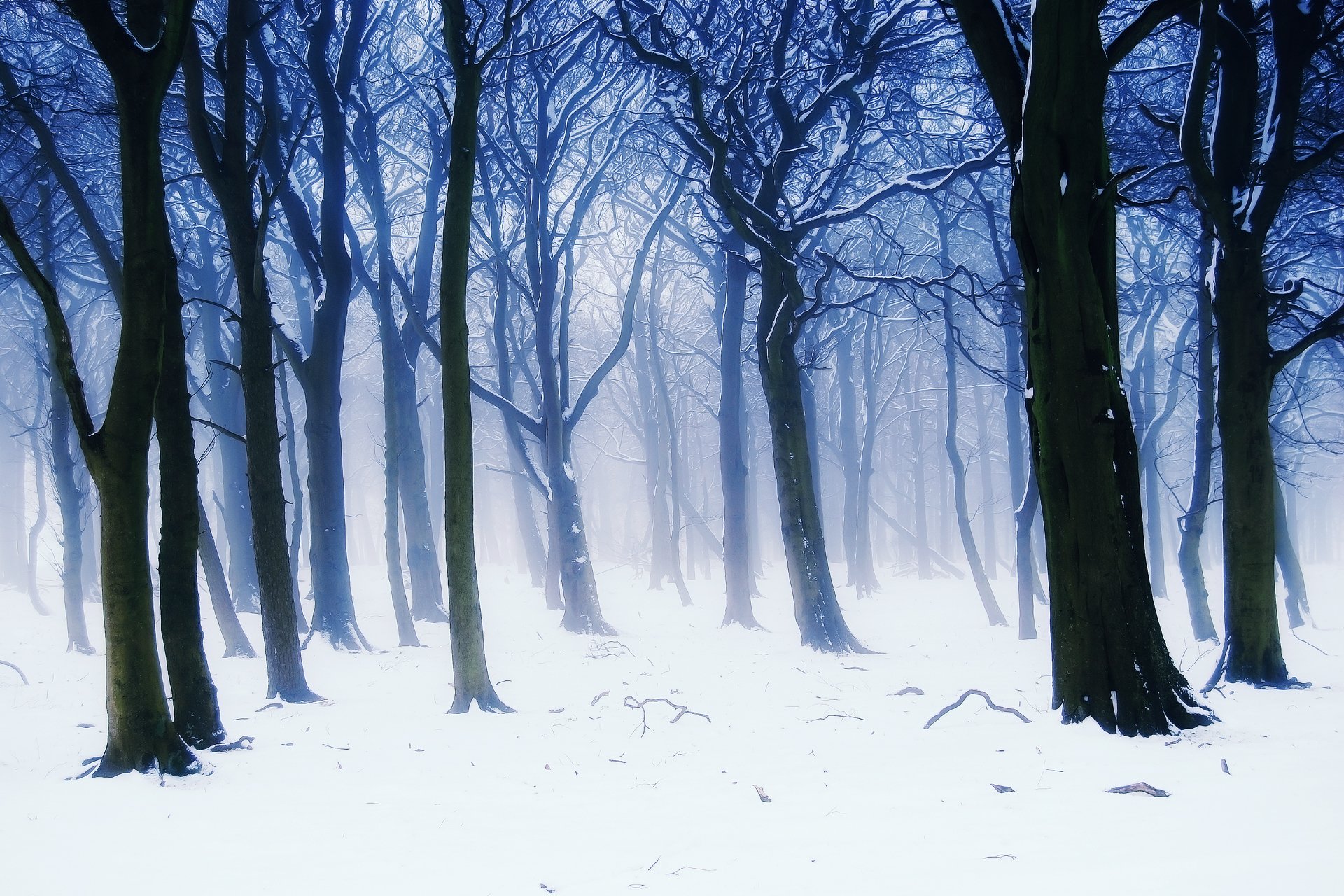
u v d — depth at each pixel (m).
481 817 6.21
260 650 18.41
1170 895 4.14
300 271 28.31
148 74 7.87
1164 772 6.80
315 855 5.34
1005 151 17.58
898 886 4.46
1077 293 8.75
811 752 8.09
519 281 22.72
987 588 22.69
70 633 19.34
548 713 10.87
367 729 9.80
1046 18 8.34
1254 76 12.32
